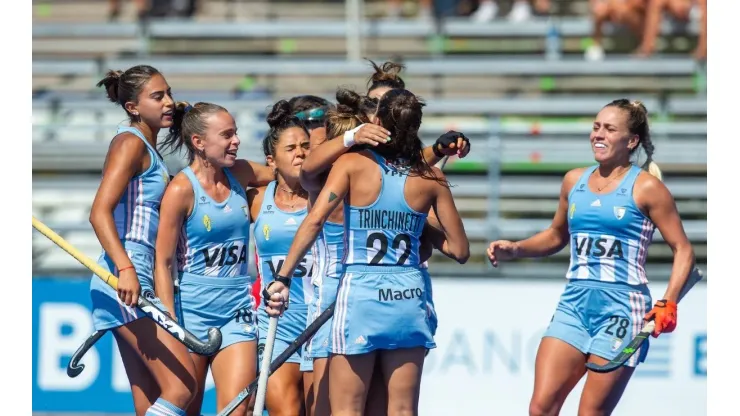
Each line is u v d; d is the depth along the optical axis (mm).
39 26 43000
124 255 17516
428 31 42562
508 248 20875
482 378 29125
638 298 18859
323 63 40156
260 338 20203
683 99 38531
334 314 17141
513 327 29172
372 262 16844
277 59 42438
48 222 33250
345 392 17031
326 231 18500
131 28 43125
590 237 19062
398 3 46500
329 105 20578
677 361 28812
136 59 41125
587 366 18031
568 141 36000
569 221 19438
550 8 44656
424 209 17062
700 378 28734
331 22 42625
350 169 16812
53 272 33125
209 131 18375
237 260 19109
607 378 18594
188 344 17391
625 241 18859
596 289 18922
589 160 34500
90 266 17906
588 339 18953
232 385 18500
